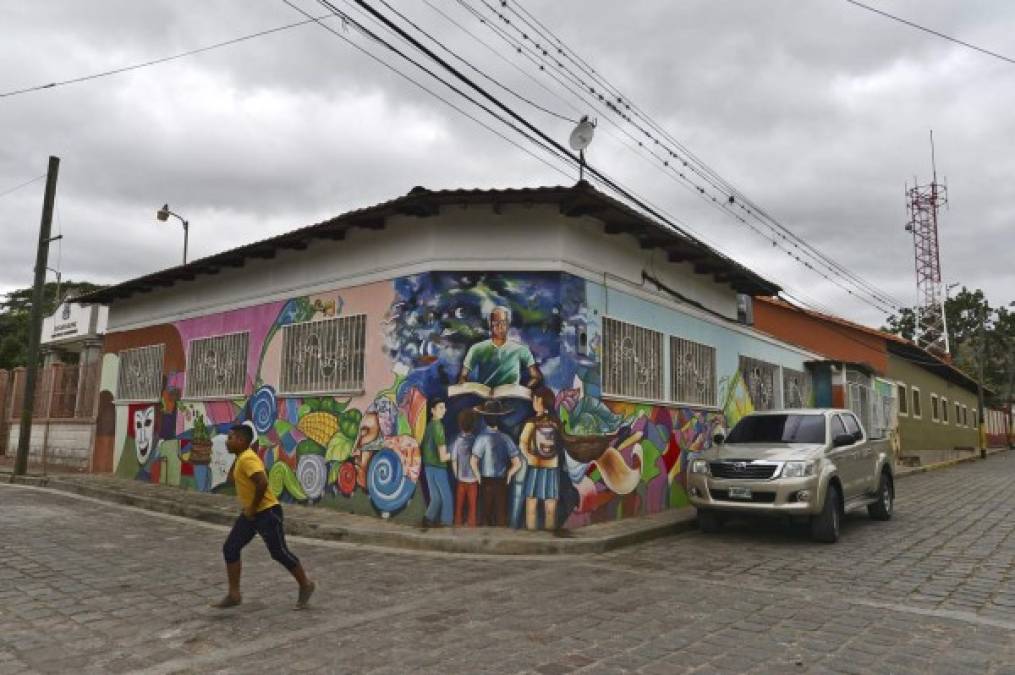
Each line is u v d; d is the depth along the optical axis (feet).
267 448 40.34
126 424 52.47
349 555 27.94
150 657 16.06
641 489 38.01
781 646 16.80
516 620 18.86
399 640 17.19
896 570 25.53
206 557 27.09
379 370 35.17
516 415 32.19
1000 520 38.37
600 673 14.98
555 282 33.27
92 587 22.31
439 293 33.53
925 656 16.12
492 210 33.50
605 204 32.32
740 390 51.31
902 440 98.43
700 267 44.96
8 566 25.17
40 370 66.28
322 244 39.22
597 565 26.50
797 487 31.09
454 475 32.07
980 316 127.54
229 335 44.42
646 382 39.58
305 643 16.98
